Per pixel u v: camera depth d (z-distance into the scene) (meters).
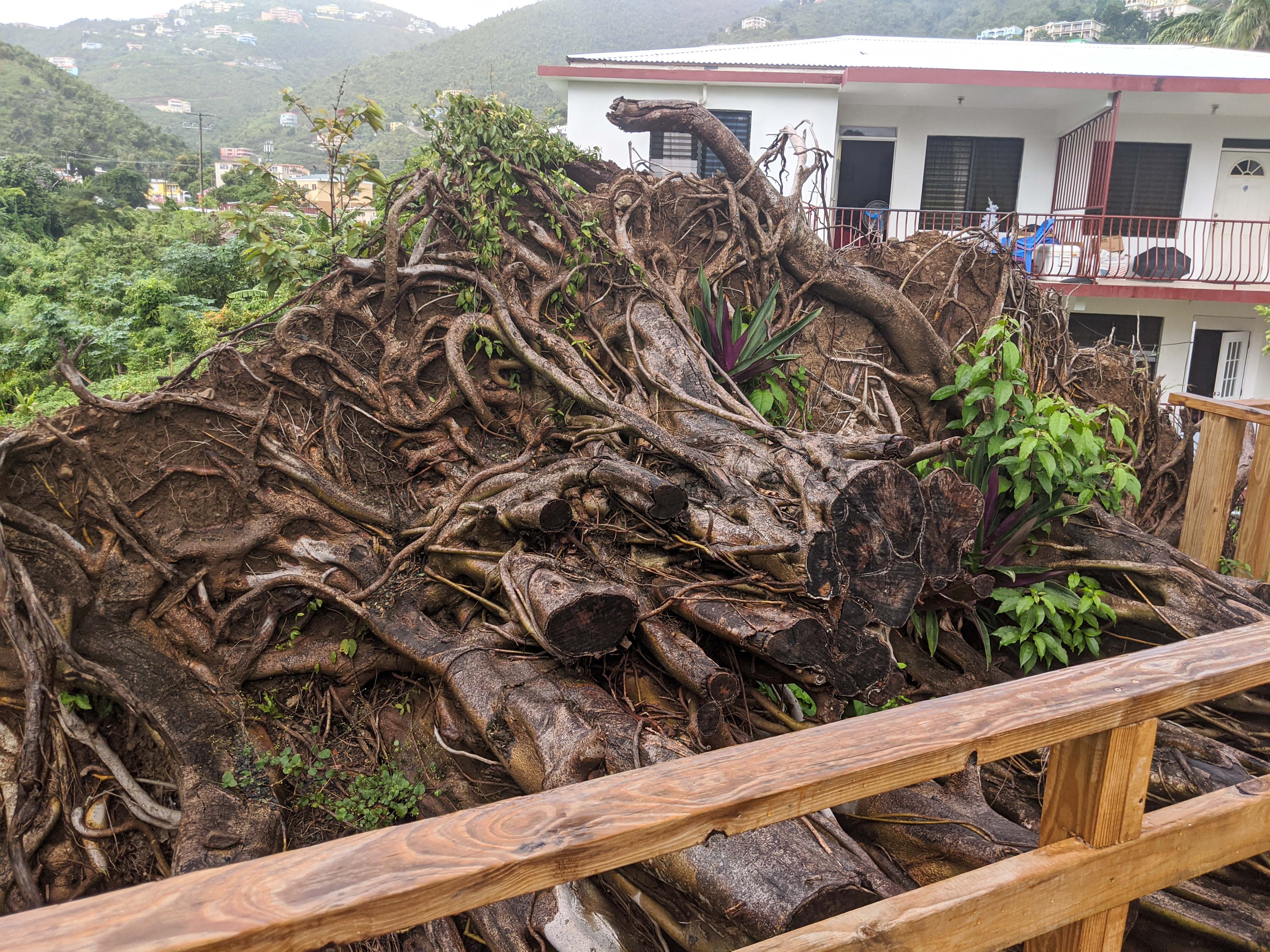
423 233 5.32
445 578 4.09
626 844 1.15
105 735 3.46
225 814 3.20
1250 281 11.79
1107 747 1.58
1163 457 6.87
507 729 3.23
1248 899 3.05
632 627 3.26
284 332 4.64
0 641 3.29
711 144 6.61
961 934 1.48
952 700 1.54
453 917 3.09
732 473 4.08
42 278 17.52
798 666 3.09
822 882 2.26
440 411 4.87
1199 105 11.79
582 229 5.69
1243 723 4.12
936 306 6.87
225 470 4.11
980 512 3.52
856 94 11.83
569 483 3.86
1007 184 12.82
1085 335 13.37
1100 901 1.65
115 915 0.93
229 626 3.83
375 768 3.72
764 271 6.41
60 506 3.64
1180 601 4.49
